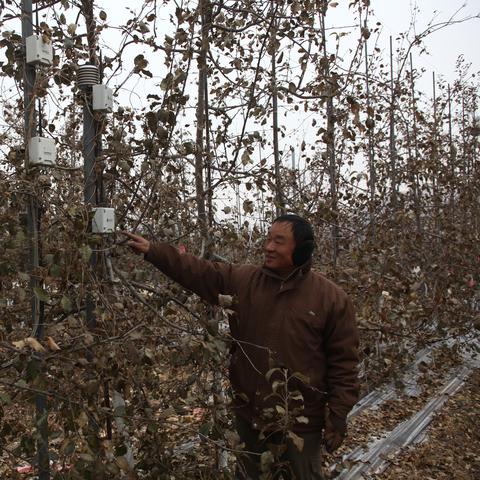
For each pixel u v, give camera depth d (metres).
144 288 2.50
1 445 2.18
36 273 2.00
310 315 2.34
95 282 2.13
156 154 2.35
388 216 5.25
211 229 3.01
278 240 2.37
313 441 2.39
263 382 2.39
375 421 4.96
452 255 5.60
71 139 2.83
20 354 1.86
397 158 6.27
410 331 4.19
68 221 2.09
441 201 6.34
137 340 2.21
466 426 5.02
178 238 2.81
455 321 5.01
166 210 2.94
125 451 2.02
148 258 2.42
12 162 2.25
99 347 2.04
